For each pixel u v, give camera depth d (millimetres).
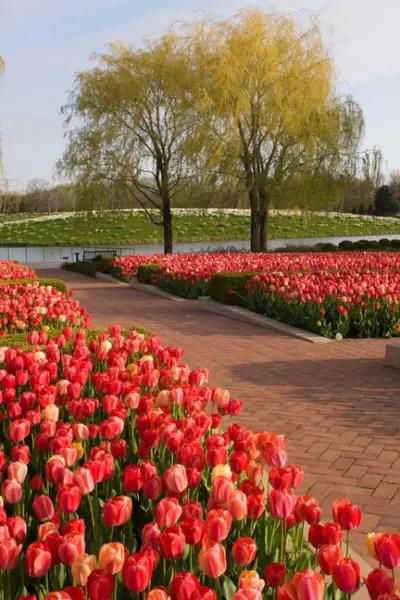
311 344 11430
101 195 32469
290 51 28938
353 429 6344
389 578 2006
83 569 2199
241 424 6602
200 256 25906
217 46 29094
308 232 65000
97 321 14852
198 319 14938
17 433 3518
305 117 28484
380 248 36250
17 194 28719
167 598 2043
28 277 16922
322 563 2211
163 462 3725
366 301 12578
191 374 4691
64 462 3180
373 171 29984
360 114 30016
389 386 8070
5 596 2498
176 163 32719
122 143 32438
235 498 2555
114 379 4957
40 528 2496
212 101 28219
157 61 31016
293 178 29969
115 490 3609
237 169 30109
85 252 39281
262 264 19516
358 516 2387
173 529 2275
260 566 2893
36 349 6281
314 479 5109
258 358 10219
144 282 22984
